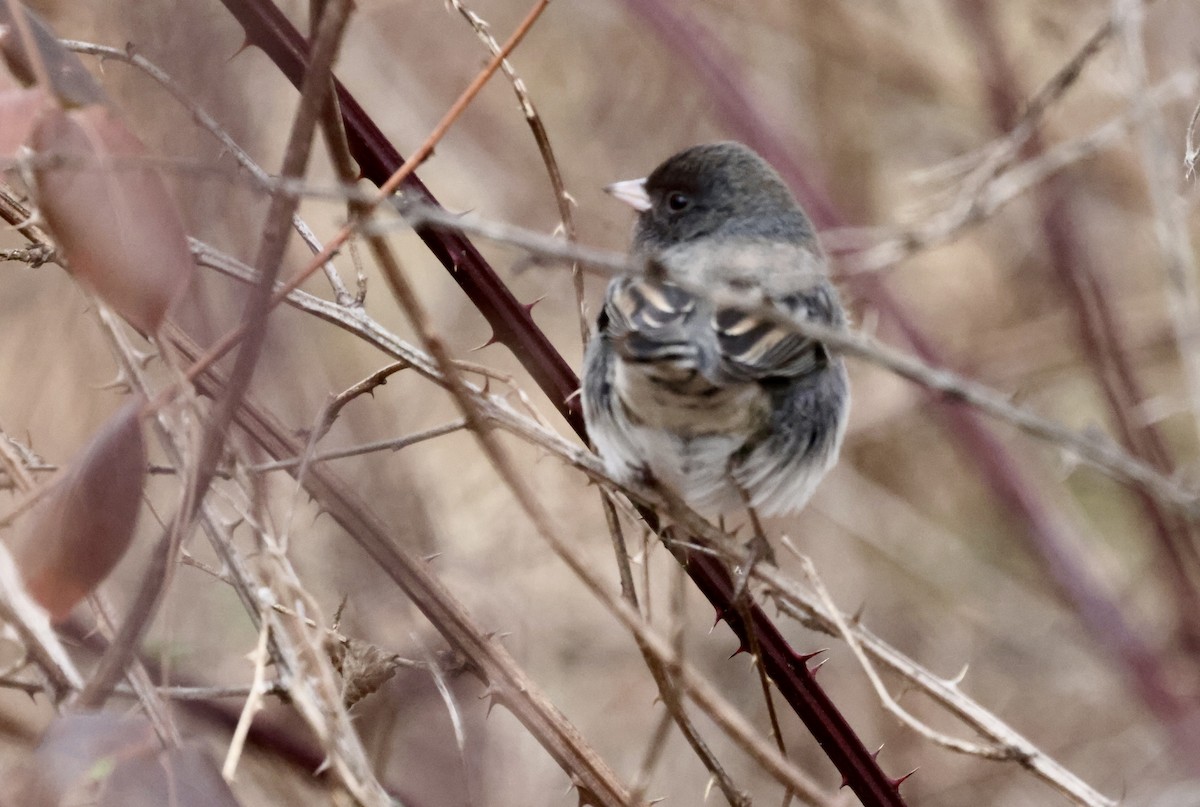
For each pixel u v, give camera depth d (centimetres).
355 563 835
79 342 982
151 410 490
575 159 1339
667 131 1333
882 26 1337
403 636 810
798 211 827
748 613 644
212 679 773
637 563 678
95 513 480
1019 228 1338
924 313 1323
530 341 712
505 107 1352
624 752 1159
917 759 1187
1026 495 1044
